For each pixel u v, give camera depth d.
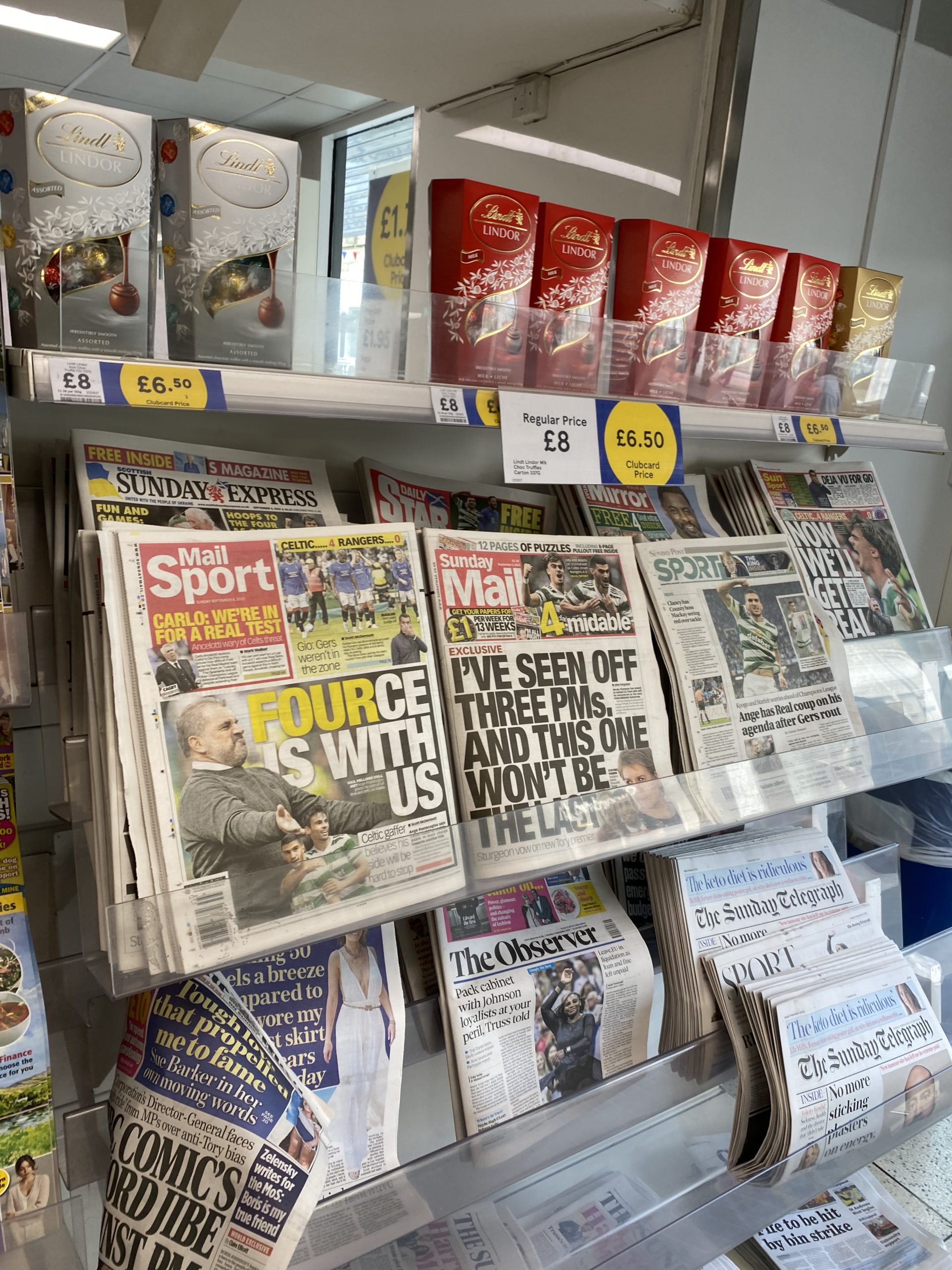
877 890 1.47
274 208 0.79
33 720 1.02
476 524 1.20
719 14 1.34
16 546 0.78
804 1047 1.11
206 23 0.91
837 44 1.47
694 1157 1.07
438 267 0.97
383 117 4.33
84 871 0.80
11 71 3.89
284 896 0.79
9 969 0.78
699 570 1.23
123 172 0.73
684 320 1.11
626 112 1.50
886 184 1.64
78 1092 0.92
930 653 1.47
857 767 1.25
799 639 1.26
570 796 1.00
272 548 0.87
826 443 1.25
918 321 1.81
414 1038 1.10
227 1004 0.83
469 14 1.34
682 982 1.19
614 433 1.04
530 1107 1.08
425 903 0.87
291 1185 0.76
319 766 0.84
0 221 0.72
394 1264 0.85
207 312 0.78
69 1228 0.70
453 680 0.97
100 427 1.04
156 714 0.76
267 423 1.17
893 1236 1.25
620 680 1.09
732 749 1.15
